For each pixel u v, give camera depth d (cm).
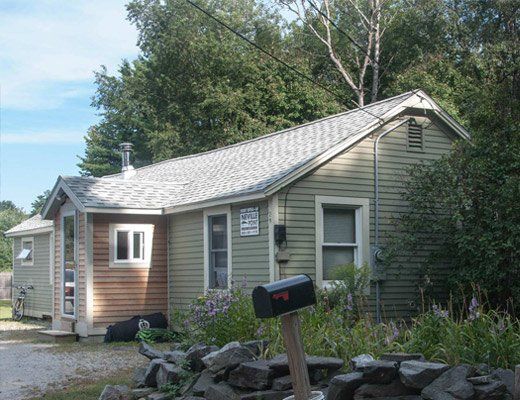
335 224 1470
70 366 1223
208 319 949
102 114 4656
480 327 708
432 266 1489
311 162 1404
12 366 1238
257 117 3597
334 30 3928
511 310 1301
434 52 3391
